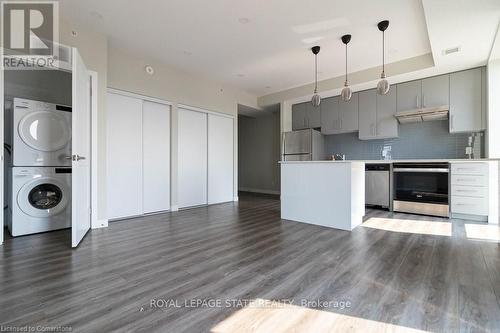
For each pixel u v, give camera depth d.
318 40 3.43
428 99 4.18
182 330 1.22
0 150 2.49
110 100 3.62
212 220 3.69
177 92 4.51
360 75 4.53
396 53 3.82
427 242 2.62
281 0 2.60
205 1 2.61
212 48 3.68
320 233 2.97
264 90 5.83
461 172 3.65
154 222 3.55
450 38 3.00
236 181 5.78
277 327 1.24
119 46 3.62
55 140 3.02
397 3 2.62
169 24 3.05
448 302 1.45
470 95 3.82
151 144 4.14
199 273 1.87
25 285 1.66
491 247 2.45
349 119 5.13
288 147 5.76
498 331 1.19
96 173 3.19
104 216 3.29
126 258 2.17
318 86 5.12
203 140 5.04
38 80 3.66
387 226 3.31
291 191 3.71
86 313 1.35
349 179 3.10
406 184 4.17
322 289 1.62
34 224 2.89
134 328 1.23
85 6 2.69
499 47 3.20
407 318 1.30
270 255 2.25
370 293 1.57
